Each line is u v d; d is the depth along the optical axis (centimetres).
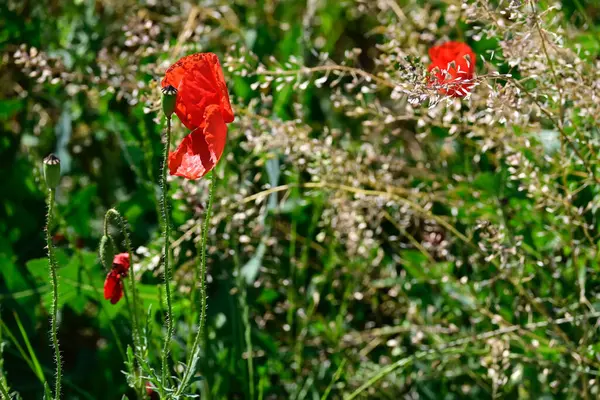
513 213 151
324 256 158
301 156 152
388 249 162
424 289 157
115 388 155
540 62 139
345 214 151
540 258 148
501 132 143
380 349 158
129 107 165
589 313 144
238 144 160
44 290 156
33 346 161
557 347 145
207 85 126
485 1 138
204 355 152
